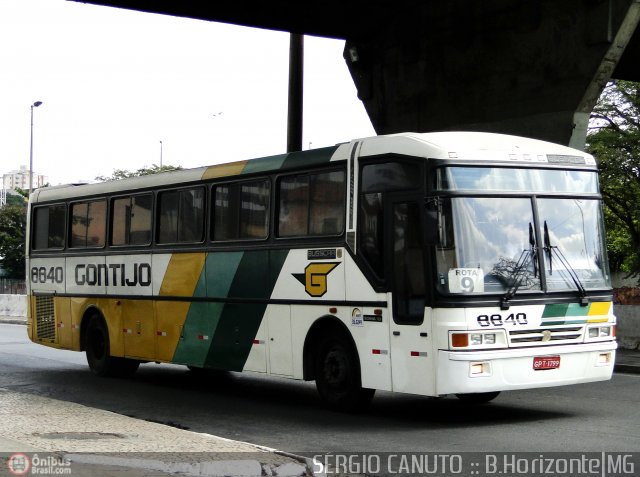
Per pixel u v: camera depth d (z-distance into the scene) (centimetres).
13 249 7431
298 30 2319
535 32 1964
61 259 1859
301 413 1266
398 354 1131
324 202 1259
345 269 1212
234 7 2139
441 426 1126
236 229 1419
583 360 1145
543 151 1172
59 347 1869
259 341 1358
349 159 1219
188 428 1155
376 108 2414
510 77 2031
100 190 1755
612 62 1844
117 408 1348
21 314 4203
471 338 1070
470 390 1066
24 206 7656
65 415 1129
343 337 1226
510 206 1127
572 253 1159
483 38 2095
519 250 1119
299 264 1287
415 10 2264
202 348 1475
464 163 1109
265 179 1366
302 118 2323
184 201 1538
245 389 1573
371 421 1177
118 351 1692
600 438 1016
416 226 1116
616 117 3800
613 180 3666
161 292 1575
